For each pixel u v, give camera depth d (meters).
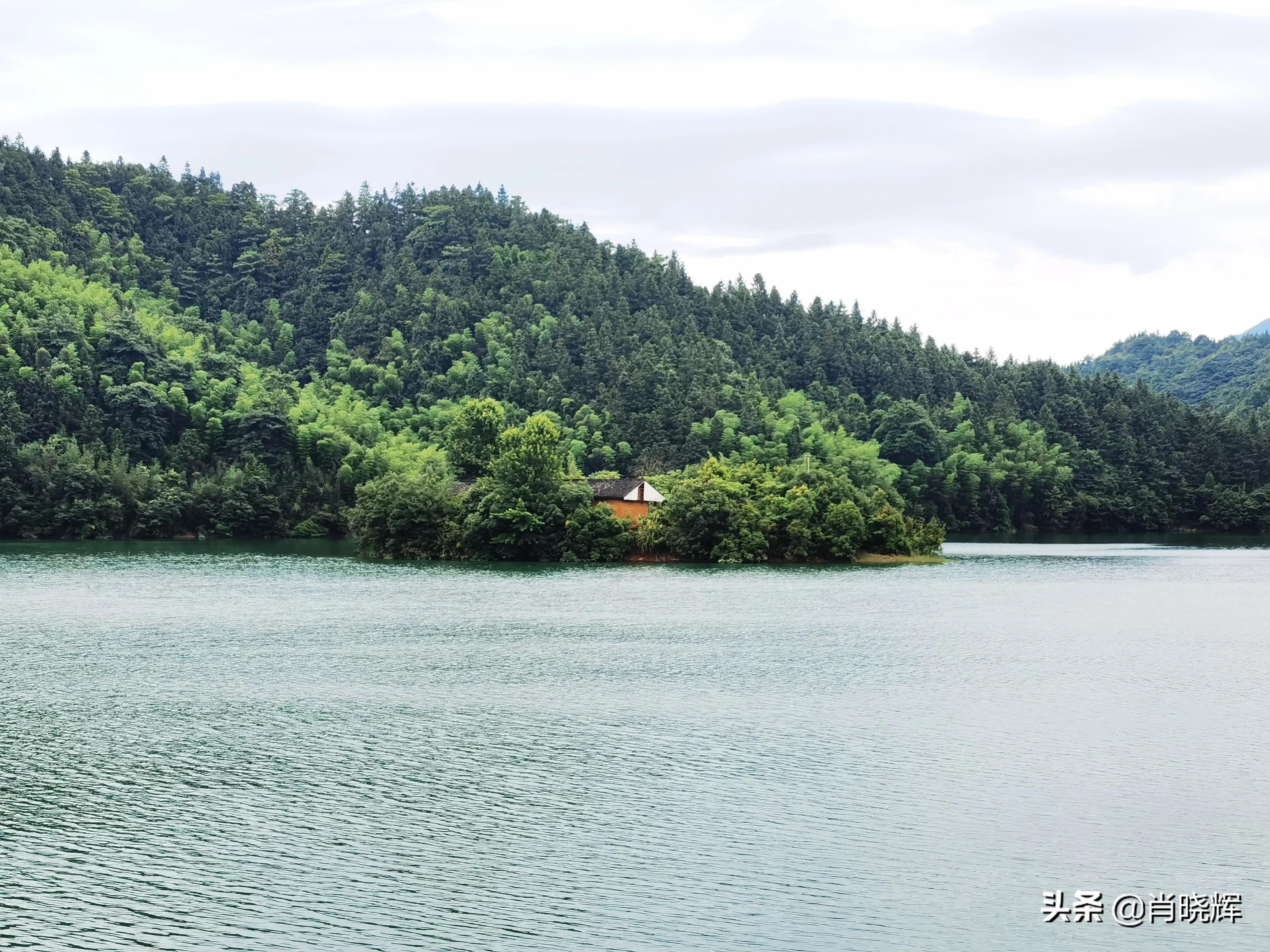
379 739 57.19
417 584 135.88
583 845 42.56
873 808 46.59
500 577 144.38
